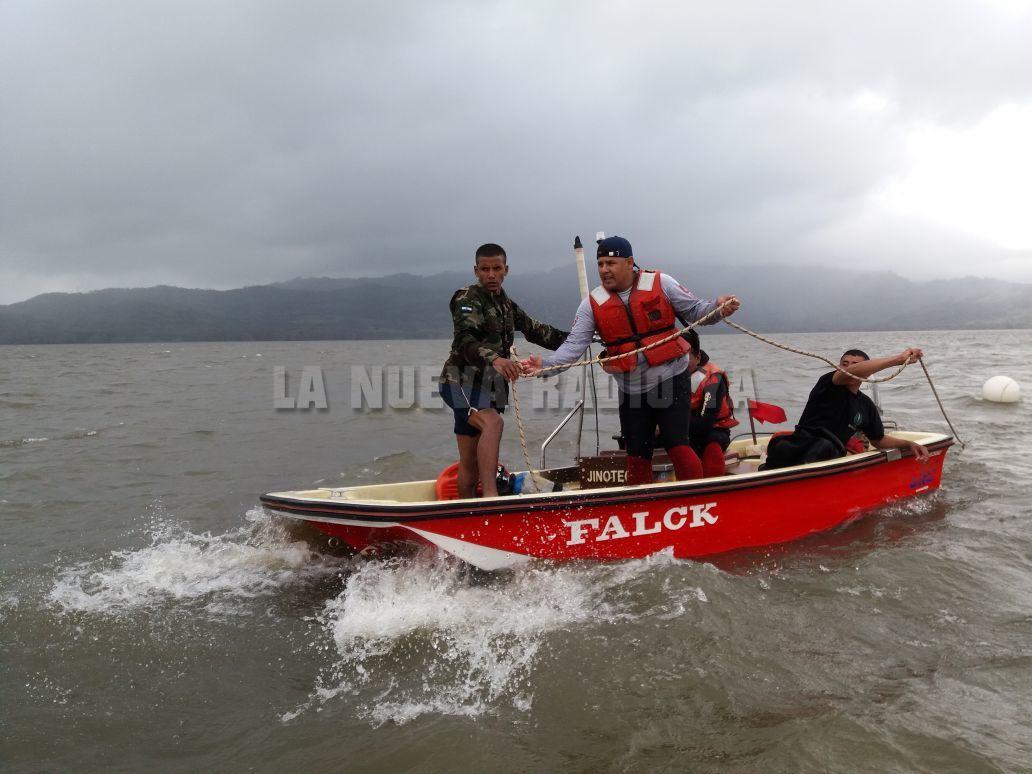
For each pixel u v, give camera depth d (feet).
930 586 13.51
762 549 16.22
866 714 9.24
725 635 11.54
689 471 16.42
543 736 9.16
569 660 10.99
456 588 13.83
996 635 11.47
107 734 9.77
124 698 10.68
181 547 17.90
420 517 13.84
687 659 10.85
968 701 9.51
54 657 11.94
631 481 17.25
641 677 10.41
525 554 14.47
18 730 9.86
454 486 16.88
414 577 14.32
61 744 9.56
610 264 15.61
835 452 17.74
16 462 29.89
